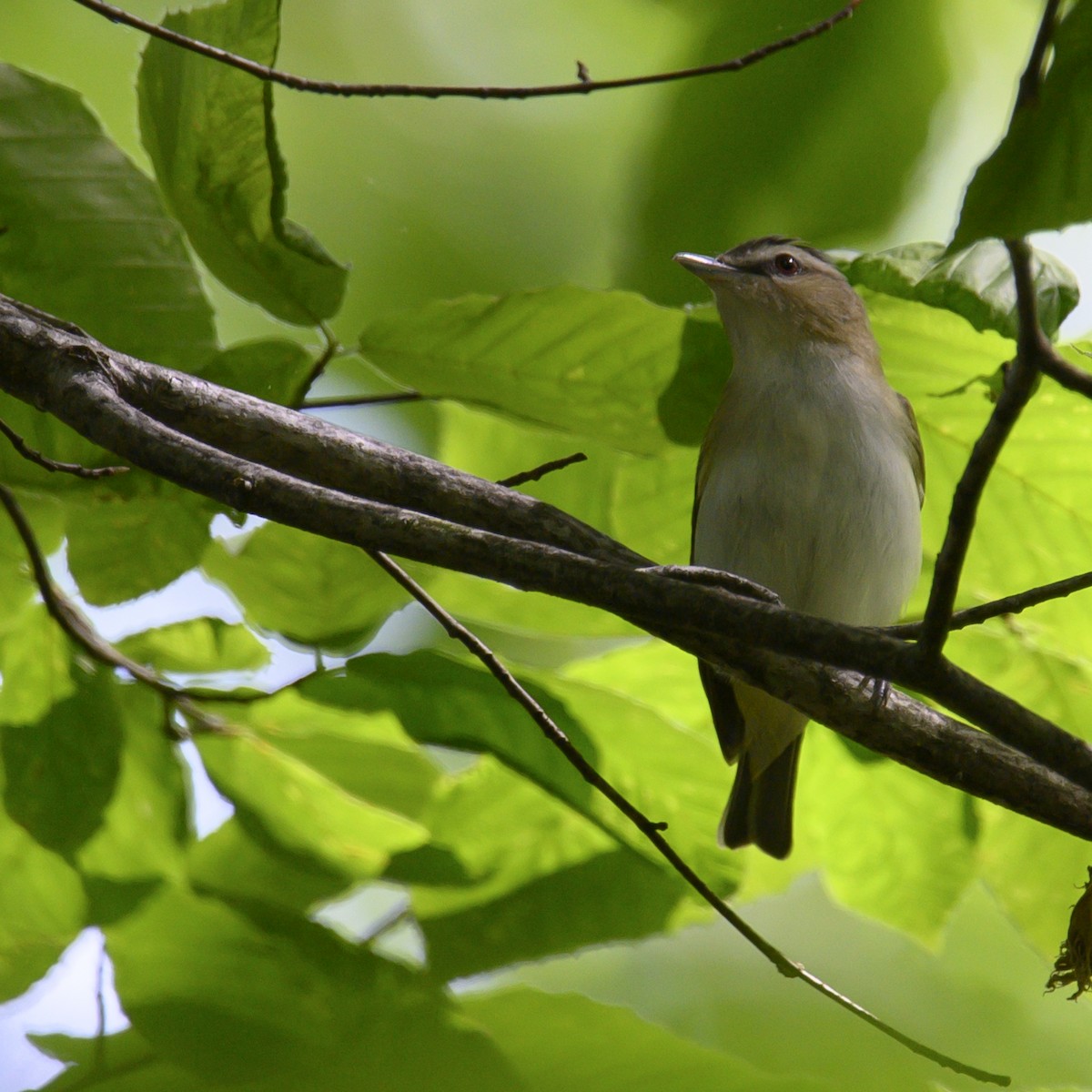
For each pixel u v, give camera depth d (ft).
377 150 42.63
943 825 28.55
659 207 29.84
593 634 28.48
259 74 19.76
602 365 25.16
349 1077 22.16
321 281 23.52
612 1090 22.68
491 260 42.42
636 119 40.37
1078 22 10.39
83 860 25.25
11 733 24.41
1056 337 21.30
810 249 29.89
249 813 25.50
